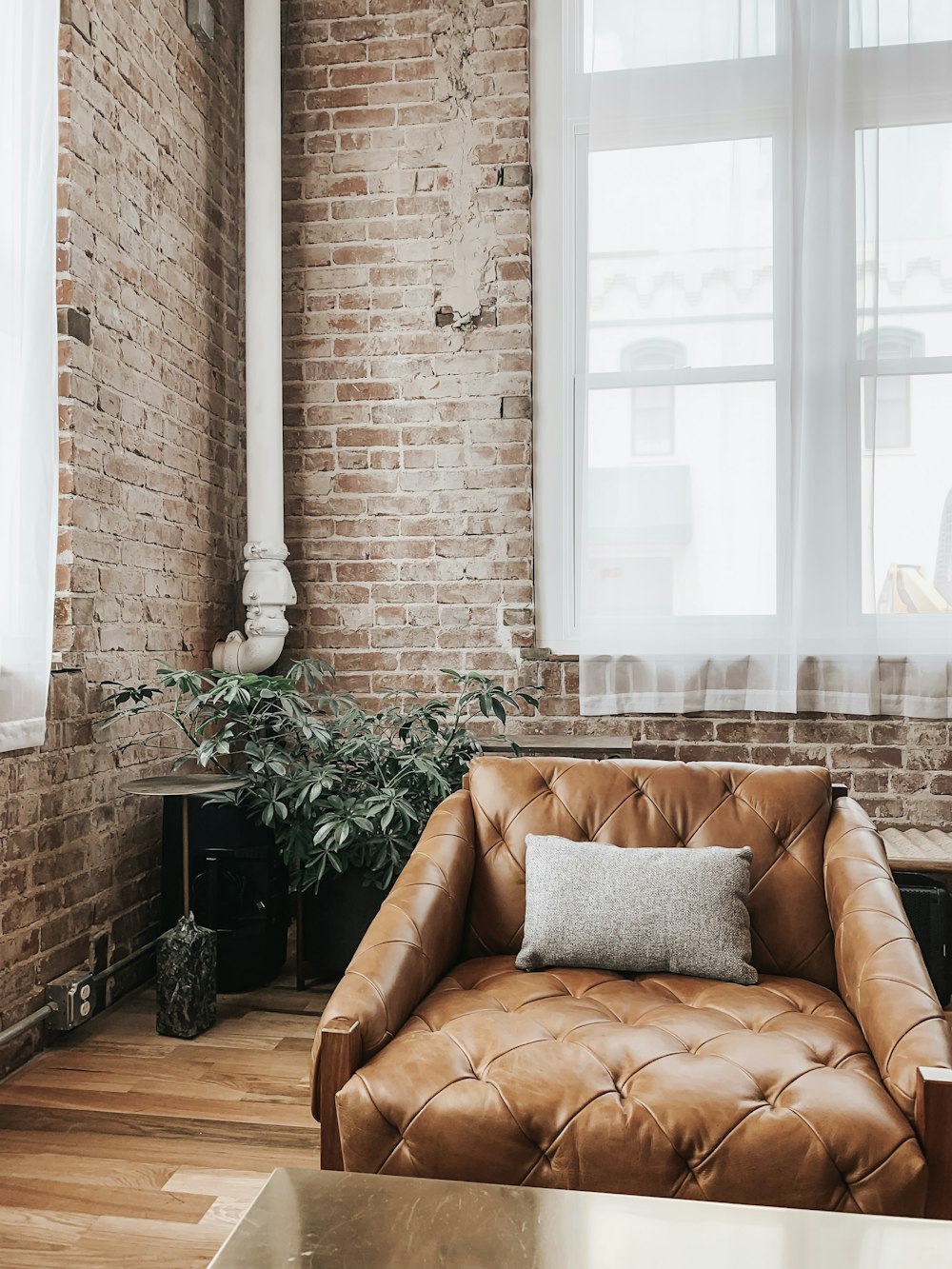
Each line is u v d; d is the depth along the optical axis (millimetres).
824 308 3441
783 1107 1484
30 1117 2252
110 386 2920
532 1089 1540
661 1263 1131
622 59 3584
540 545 3793
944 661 3385
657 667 3555
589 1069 1582
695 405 3533
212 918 3010
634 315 3570
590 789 2271
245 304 3818
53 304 2492
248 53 3686
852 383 3424
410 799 3033
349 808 2883
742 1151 1445
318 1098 1612
